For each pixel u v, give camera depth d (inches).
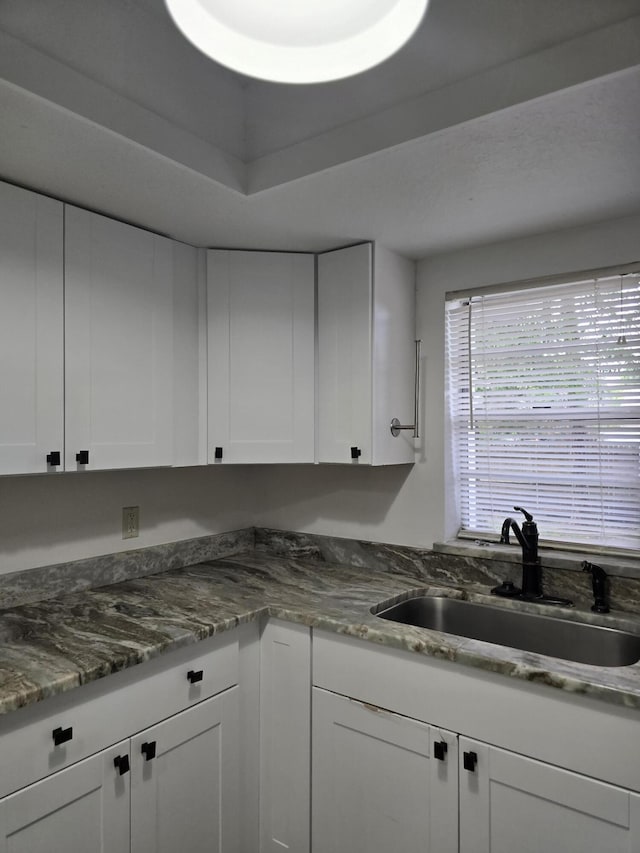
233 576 85.7
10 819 46.2
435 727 58.6
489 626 75.4
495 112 47.9
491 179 60.8
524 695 53.6
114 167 57.9
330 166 57.9
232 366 82.2
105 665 52.4
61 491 74.8
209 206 67.6
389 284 83.1
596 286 75.4
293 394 83.8
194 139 58.6
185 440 78.7
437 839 58.2
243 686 69.3
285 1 30.0
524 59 46.5
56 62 47.1
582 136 51.9
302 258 84.7
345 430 81.5
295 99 60.1
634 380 73.0
